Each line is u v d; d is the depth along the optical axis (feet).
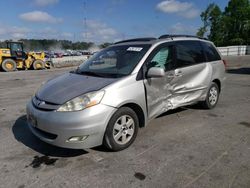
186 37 17.01
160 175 9.86
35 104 11.73
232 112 18.38
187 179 9.57
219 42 199.31
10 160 11.21
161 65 14.19
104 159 11.20
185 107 19.49
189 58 16.35
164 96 14.30
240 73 44.32
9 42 65.62
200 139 13.35
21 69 68.49
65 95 11.16
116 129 11.61
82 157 11.41
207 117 17.13
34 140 13.38
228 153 11.67
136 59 13.35
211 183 9.30
